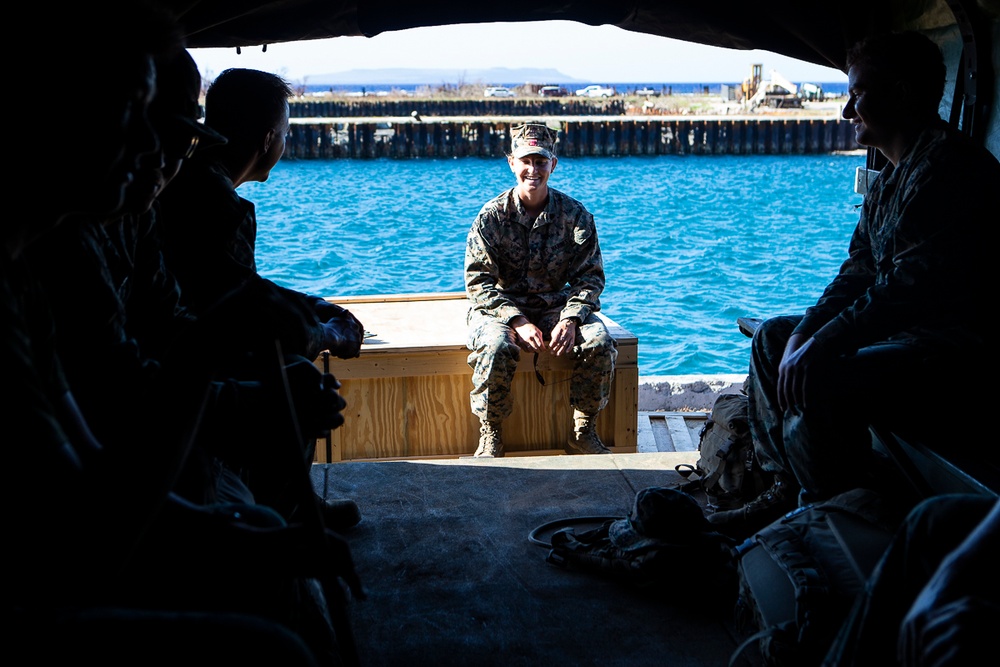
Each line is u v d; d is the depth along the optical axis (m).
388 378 5.19
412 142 40.12
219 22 3.77
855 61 3.03
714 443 3.53
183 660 1.28
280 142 3.10
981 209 2.81
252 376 2.32
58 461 1.33
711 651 2.59
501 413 5.07
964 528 1.53
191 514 1.56
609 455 4.07
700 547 2.82
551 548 3.19
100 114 1.41
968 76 3.57
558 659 2.56
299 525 1.59
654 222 23.02
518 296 5.38
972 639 1.21
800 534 2.52
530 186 5.18
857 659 1.56
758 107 50.09
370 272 16.80
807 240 20.22
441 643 2.64
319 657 2.01
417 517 3.46
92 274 1.93
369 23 4.08
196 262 2.75
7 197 1.44
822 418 2.89
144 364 2.04
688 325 12.74
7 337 1.33
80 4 1.40
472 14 4.17
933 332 2.90
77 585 1.34
